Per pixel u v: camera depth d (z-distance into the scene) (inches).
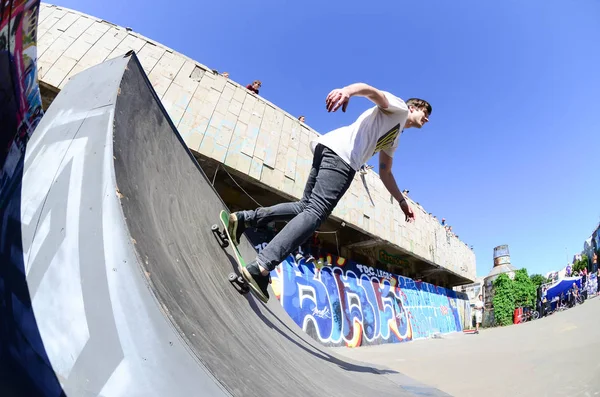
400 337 509.4
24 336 40.4
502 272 1338.6
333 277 416.5
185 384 33.1
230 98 331.0
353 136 87.0
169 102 285.7
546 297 1162.0
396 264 623.8
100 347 35.6
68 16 286.5
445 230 725.3
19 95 77.5
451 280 867.4
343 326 401.1
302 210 89.6
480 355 189.6
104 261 39.9
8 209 57.1
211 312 51.7
